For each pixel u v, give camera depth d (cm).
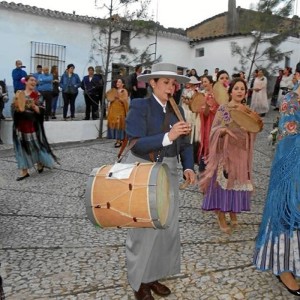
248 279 343
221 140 436
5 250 401
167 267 304
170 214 280
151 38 1848
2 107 1095
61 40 1620
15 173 731
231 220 468
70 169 761
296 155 289
